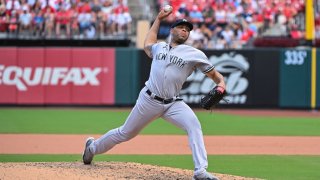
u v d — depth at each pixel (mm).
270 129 60375
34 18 84938
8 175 27297
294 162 38656
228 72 82875
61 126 60188
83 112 76188
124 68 82625
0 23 84062
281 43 84938
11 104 82375
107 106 83062
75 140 49625
